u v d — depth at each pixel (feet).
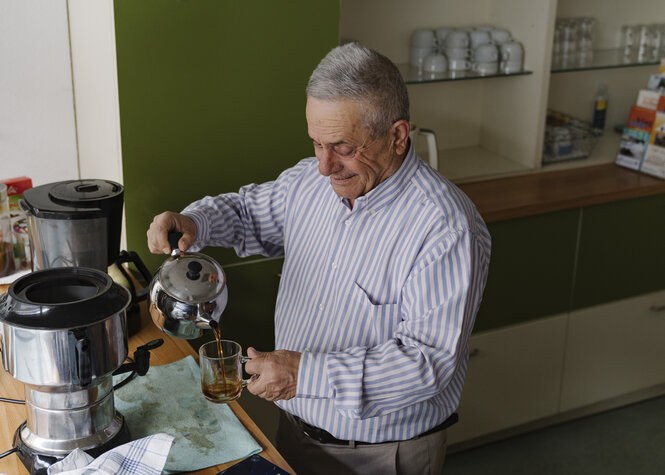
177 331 4.61
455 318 4.54
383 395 4.40
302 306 5.34
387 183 4.79
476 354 8.60
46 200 5.37
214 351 4.56
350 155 4.54
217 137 6.75
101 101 6.53
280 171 7.17
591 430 9.61
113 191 5.54
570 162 9.78
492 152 10.00
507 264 8.43
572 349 9.27
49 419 4.09
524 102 9.30
